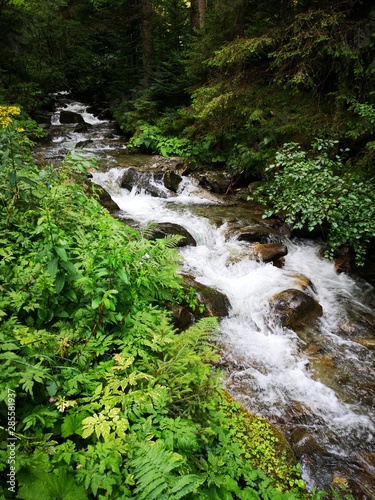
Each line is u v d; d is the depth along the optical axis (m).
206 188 9.47
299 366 4.27
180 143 11.25
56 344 2.57
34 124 12.15
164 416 2.43
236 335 4.72
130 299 3.20
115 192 8.84
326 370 4.23
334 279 6.36
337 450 3.23
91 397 2.29
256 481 2.58
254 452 2.93
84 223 3.99
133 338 2.90
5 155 3.54
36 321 2.91
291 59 7.96
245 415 3.31
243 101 9.12
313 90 8.09
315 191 5.60
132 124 13.41
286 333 4.81
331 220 5.43
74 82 21.23
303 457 3.11
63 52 22.05
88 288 2.74
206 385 2.69
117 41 17.45
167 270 4.00
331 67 7.72
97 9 17.92
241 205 8.55
